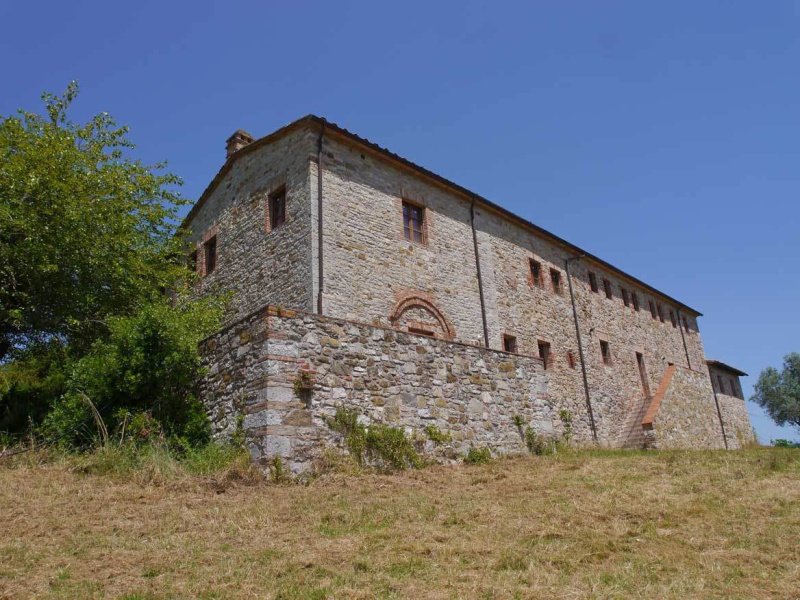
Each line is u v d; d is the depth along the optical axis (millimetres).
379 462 9344
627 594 4617
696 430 21047
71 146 13664
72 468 8367
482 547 5711
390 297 13961
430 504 7352
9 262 12344
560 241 20531
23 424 11516
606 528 6324
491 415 11508
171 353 10008
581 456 11461
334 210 13500
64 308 13242
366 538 5996
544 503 7340
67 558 5336
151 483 7832
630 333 23766
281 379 8719
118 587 4766
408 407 10164
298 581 4902
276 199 14672
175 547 5688
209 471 8281
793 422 40438
